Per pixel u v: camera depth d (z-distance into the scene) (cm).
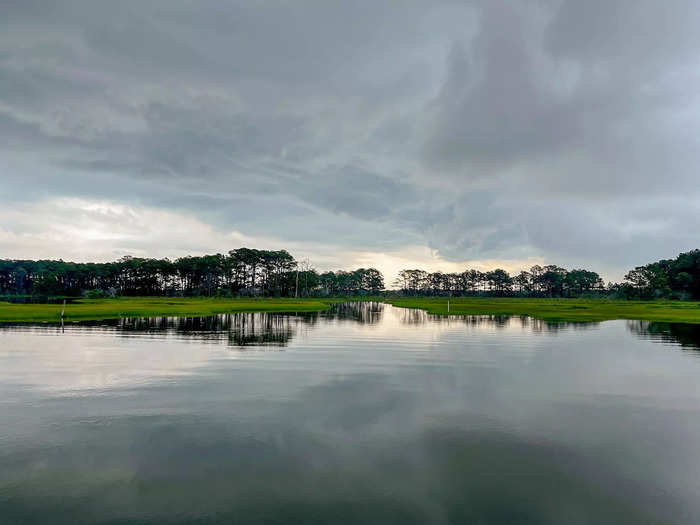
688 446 1109
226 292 16825
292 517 775
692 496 862
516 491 874
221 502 825
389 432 1188
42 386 1642
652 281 17212
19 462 984
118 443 1095
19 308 5956
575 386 1712
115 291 17150
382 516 779
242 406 1408
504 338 3412
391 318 6128
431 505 818
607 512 799
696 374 1956
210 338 3134
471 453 1055
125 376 1823
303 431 1189
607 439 1151
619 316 6153
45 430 1181
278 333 3597
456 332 3925
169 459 1005
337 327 4369
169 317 5097
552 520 771
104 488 873
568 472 960
